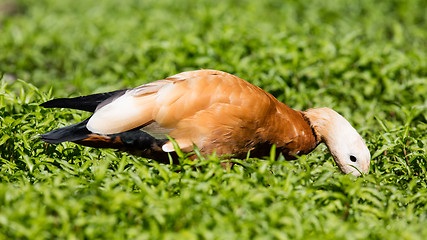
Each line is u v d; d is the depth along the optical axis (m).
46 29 20.73
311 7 23.42
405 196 9.50
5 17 22.70
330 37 19.06
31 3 25.28
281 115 10.41
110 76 15.98
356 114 13.88
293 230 7.64
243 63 15.00
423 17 23.20
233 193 8.34
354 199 8.66
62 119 11.34
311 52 16.47
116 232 7.64
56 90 15.02
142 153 10.07
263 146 10.41
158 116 9.66
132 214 8.08
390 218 8.66
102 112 9.78
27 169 9.73
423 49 18.34
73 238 7.35
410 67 15.47
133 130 9.77
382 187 9.20
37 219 7.39
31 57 18.19
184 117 9.70
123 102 9.80
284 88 14.01
